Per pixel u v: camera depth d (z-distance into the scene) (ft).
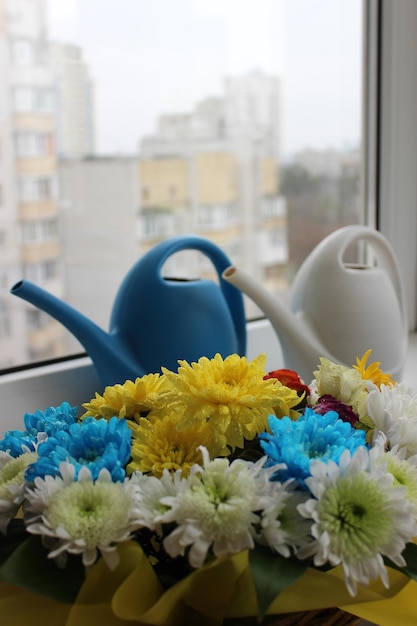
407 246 3.44
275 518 1.22
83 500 1.23
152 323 2.27
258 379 1.43
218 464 1.26
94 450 1.37
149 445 1.39
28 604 1.32
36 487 1.31
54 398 2.47
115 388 1.56
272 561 1.22
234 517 1.20
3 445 1.54
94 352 2.23
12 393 2.36
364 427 1.58
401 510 1.24
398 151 3.32
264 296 2.41
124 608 1.22
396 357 2.59
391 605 1.38
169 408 1.46
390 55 3.22
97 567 1.21
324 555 1.17
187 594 1.28
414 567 1.32
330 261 2.50
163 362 2.27
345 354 2.47
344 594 1.25
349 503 1.23
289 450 1.27
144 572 1.26
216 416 1.36
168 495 1.26
